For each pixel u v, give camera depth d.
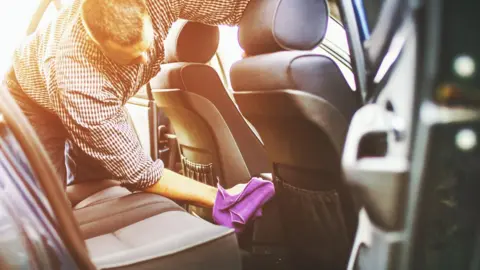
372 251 0.74
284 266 1.67
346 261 1.22
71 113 1.25
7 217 0.65
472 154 0.60
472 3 0.57
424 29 0.59
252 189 1.35
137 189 1.35
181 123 1.82
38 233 0.67
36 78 1.48
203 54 1.73
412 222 0.65
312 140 1.14
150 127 1.95
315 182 1.22
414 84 0.62
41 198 0.67
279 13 1.12
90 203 1.45
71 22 1.29
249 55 1.29
